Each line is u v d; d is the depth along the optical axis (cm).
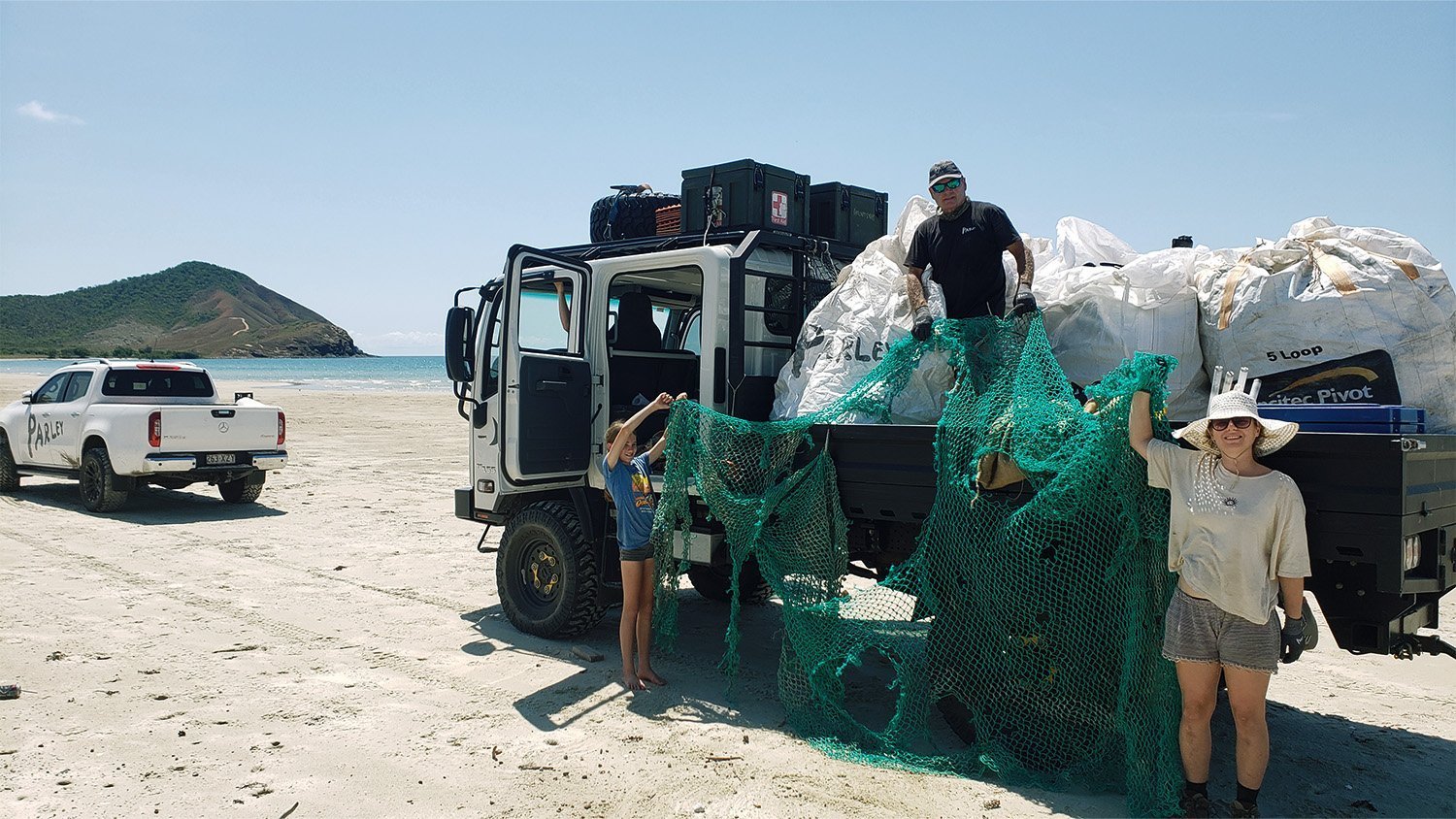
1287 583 357
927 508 479
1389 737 488
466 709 523
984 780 441
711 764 453
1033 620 443
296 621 701
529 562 678
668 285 719
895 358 515
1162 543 405
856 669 618
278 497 1351
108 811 397
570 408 649
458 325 679
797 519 527
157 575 845
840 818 397
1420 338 420
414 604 757
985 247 526
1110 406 405
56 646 626
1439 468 397
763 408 633
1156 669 409
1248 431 357
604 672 593
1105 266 548
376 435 2381
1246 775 374
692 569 795
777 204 666
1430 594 412
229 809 400
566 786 426
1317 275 444
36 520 1145
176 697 536
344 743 473
